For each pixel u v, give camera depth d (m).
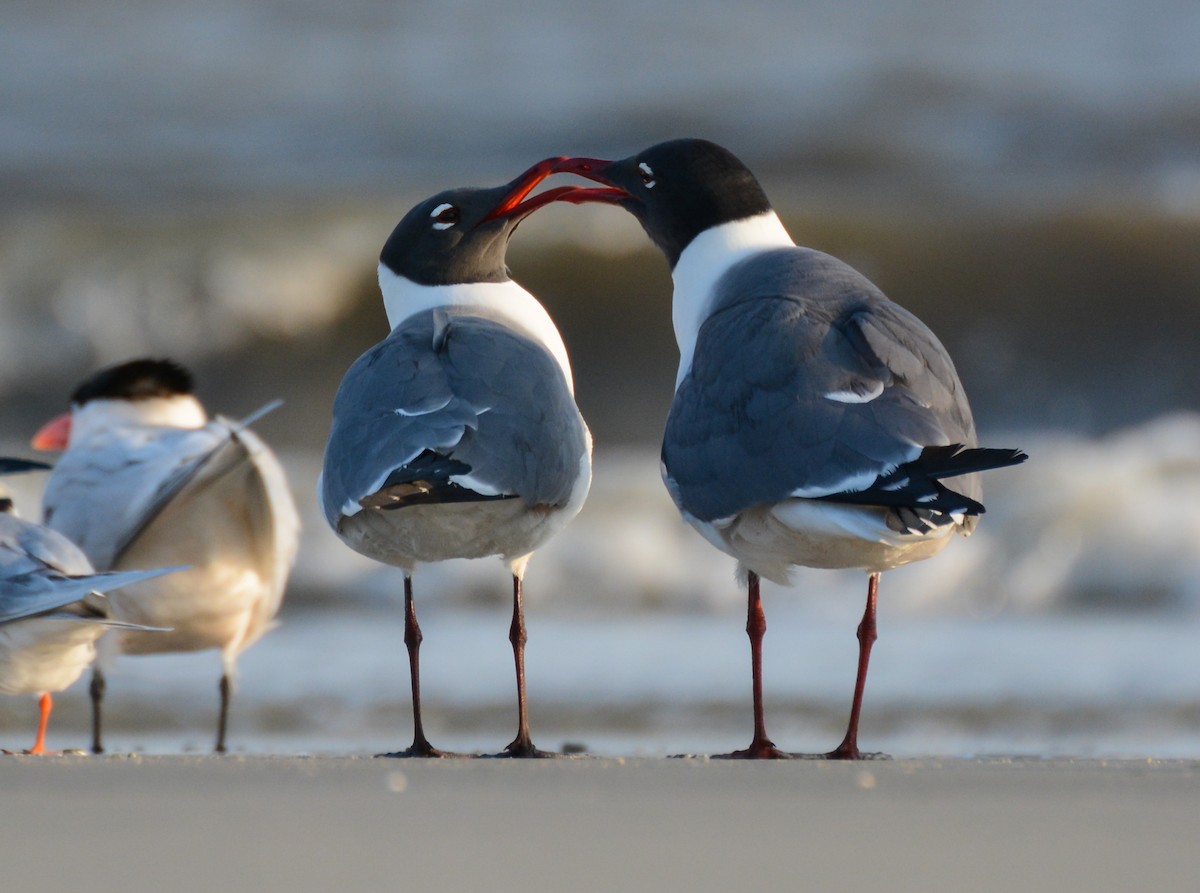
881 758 8.68
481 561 17.31
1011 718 12.10
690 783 6.55
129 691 13.05
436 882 4.73
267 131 36.78
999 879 4.84
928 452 7.61
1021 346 29.02
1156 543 17.80
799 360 8.05
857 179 34.12
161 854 5.13
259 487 10.60
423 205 9.87
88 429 11.54
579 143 36.19
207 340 29.23
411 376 8.32
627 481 18.98
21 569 8.85
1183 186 33.22
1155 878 4.86
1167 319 29.17
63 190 33.88
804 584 16.81
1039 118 35.75
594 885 4.71
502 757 8.71
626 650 14.83
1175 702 12.62
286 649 14.87
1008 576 17.38
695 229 9.58
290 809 5.93
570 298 29.22
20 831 5.49
